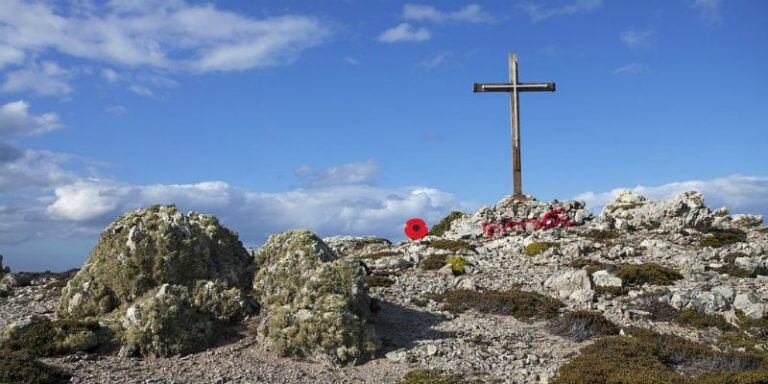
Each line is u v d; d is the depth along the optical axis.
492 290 27.75
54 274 35.28
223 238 25.83
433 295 26.95
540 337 22.09
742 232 41.06
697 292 25.30
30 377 16.91
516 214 47.03
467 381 17.95
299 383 18.03
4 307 26.94
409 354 20.20
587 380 17.17
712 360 19.28
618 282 27.84
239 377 18.30
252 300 23.64
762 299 24.33
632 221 42.97
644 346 19.73
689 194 43.56
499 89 48.94
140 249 23.23
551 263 33.44
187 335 20.45
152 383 17.56
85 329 20.53
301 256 23.75
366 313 22.30
